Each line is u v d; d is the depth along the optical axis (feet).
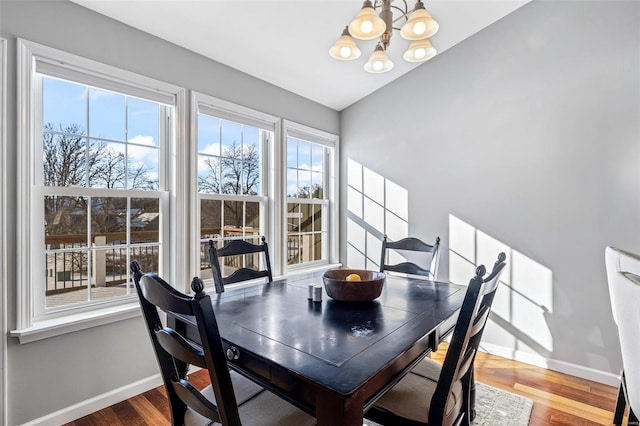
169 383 3.88
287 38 8.09
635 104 7.08
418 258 10.36
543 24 8.19
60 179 6.19
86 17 6.29
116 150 6.95
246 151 9.48
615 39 7.30
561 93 7.96
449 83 9.72
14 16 5.46
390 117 10.98
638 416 3.95
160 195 7.58
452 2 8.09
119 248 6.98
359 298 4.98
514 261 8.61
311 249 11.69
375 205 11.37
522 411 6.34
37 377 5.69
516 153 8.59
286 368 3.10
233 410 3.10
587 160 7.63
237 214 9.25
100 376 6.45
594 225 7.55
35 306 5.88
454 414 4.32
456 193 9.59
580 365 7.73
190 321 4.37
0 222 5.29
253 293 5.78
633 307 3.67
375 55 6.21
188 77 7.88
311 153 11.73
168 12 6.74
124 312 6.66
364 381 2.86
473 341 4.18
